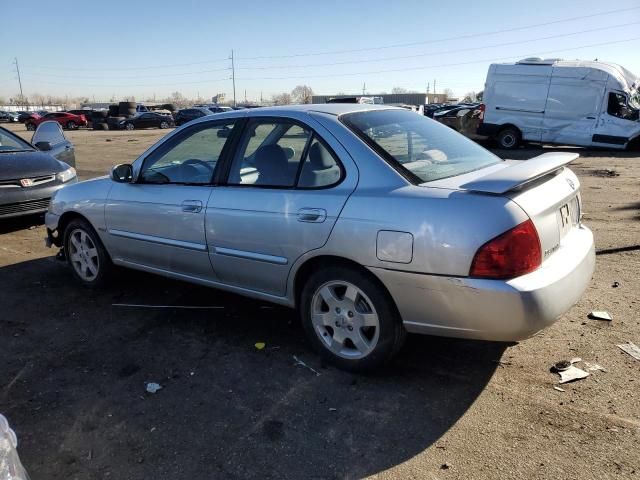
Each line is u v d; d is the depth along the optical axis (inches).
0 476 61.2
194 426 111.9
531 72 660.7
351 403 118.5
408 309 116.4
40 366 138.6
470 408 115.0
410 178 119.8
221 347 146.6
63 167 301.3
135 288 192.7
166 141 164.7
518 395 119.0
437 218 109.1
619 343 139.4
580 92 633.6
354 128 130.8
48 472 99.6
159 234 161.5
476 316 108.2
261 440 106.7
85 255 192.7
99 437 109.2
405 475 95.9
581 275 118.2
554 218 118.2
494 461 98.5
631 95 623.5
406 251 111.9
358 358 127.7
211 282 155.9
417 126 147.8
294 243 129.3
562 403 115.0
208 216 146.5
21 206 272.5
